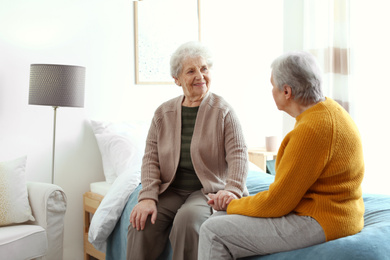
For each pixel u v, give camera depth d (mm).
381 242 1540
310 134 1581
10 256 2402
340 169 1593
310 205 1638
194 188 2271
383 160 3848
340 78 3990
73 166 3359
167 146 2295
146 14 3719
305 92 1683
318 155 1569
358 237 1570
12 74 3072
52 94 2781
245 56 4398
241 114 4410
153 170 2297
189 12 3975
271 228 1646
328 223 1582
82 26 3389
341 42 3961
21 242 2459
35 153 3178
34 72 2814
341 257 1479
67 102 2816
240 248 1704
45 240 2584
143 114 3738
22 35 3109
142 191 2201
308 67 1675
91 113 3447
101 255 3109
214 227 1708
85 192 3393
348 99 3934
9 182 2646
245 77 4410
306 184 1589
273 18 4590
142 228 2051
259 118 4539
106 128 3393
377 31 3826
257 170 3342
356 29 3902
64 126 3311
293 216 1650
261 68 4523
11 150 3076
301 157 1581
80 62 3385
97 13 3463
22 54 3111
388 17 3779
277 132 4680
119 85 3596
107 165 3328
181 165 2264
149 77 3752
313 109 1670
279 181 1624
